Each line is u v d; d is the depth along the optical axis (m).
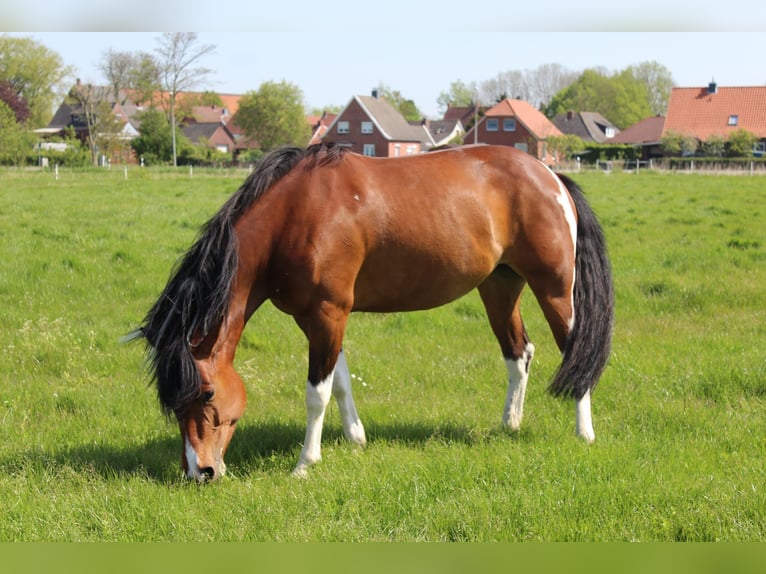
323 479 4.86
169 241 14.05
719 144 61.09
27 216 17.53
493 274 5.98
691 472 4.90
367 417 6.30
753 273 11.88
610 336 5.77
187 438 4.86
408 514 4.42
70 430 5.99
